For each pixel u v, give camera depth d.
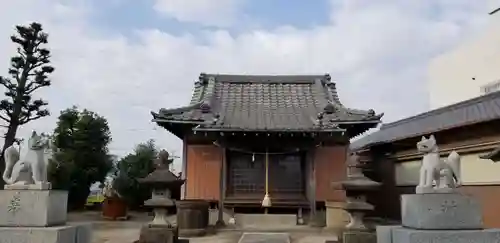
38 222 8.21
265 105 22.00
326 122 19.19
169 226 12.70
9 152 8.72
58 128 30.20
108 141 32.53
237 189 19.70
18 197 8.29
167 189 13.13
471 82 27.50
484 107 16.02
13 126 23.05
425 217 7.78
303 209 19.58
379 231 8.73
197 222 15.85
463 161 15.39
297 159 19.98
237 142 19.38
